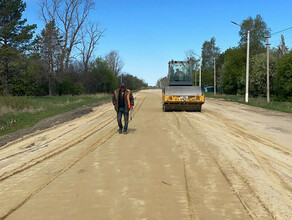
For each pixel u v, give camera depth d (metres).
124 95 10.78
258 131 11.99
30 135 11.37
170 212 4.30
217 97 44.41
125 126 10.86
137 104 27.27
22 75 37.38
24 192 5.20
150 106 24.58
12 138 11.09
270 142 9.88
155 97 43.38
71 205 4.59
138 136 10.25
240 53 54.31
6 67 34.38
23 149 8.98
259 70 40.56
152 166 6.61
